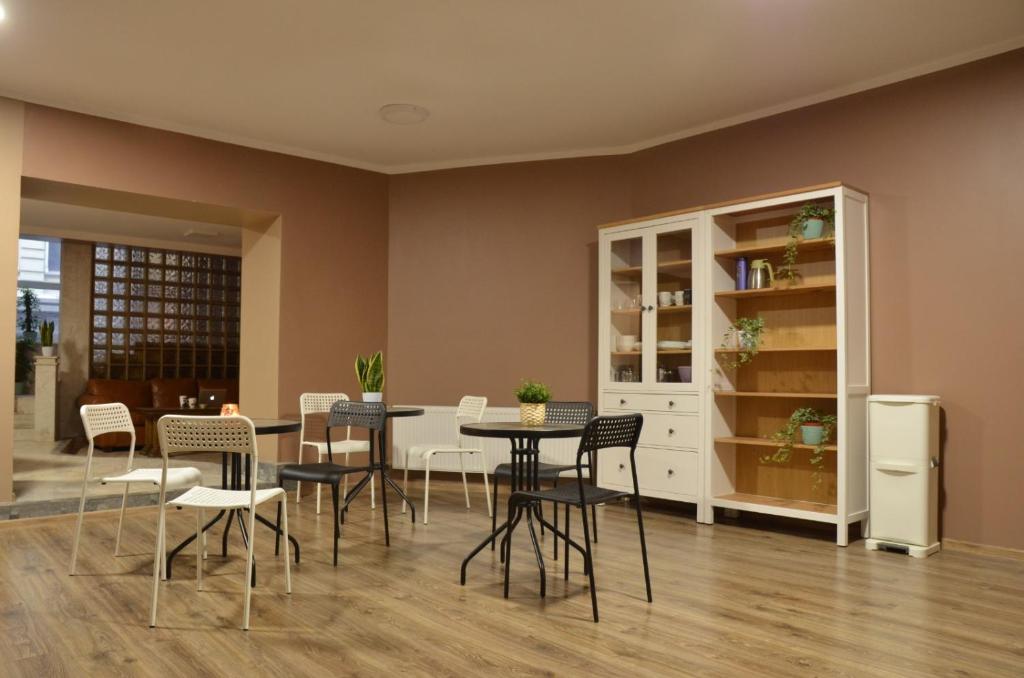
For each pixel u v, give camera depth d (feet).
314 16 11.91
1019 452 12.42
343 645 8.18
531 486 11.70
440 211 20.30
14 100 15.06
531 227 19.44
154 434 23.97
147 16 11.91
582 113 16.28
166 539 13.24
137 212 18.34
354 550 12.54
